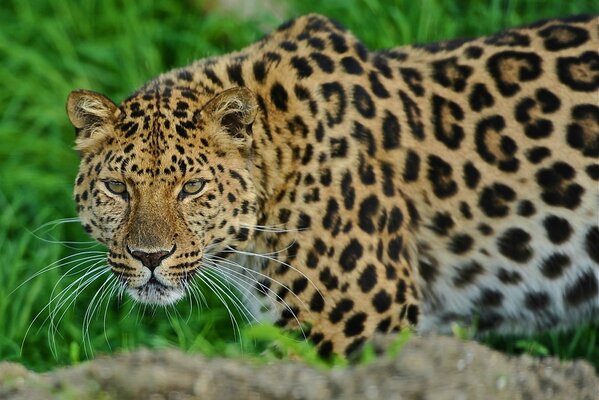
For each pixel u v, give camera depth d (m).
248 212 10.19
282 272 10.41
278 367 7.52
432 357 7.52
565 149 10.93
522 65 11.11
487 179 10.95
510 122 10.97
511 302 11.25
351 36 11.02
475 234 11.02
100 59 15.61
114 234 10.02
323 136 10.42
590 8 15.25
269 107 10.44
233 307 12.84
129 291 10.09
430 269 11.13
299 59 10.67
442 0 15.63
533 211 10.95
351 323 10.47
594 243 10.99
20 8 16.25
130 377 7.31
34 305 13.51
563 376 7.76
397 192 10.77
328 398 7.17
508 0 15.61
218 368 7.43
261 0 15.85
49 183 14.45
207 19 15.71
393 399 7.12
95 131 10.08
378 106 10.74
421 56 11.27
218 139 10.02
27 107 15.61
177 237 9.88
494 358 7.70
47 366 12.61
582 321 11.41
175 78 10.55
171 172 9.84
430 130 10.95
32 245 14.02
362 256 10.43
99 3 16.34
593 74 11.05
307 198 10.31
